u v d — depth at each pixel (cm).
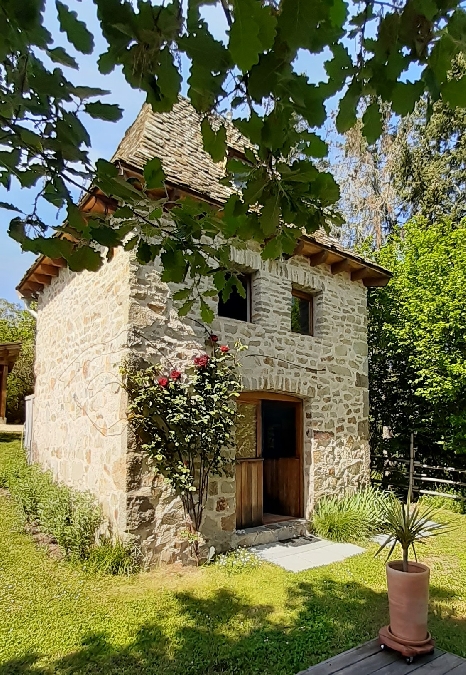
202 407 518
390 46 122
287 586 466
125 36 113
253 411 665
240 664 325
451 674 291
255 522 644
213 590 448
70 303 731
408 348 923
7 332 2125
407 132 1437
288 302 684
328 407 729
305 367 698
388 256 1020
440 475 905
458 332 809
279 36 103
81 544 502
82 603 405
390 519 363
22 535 584
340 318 773
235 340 604
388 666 300
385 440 977
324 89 124
